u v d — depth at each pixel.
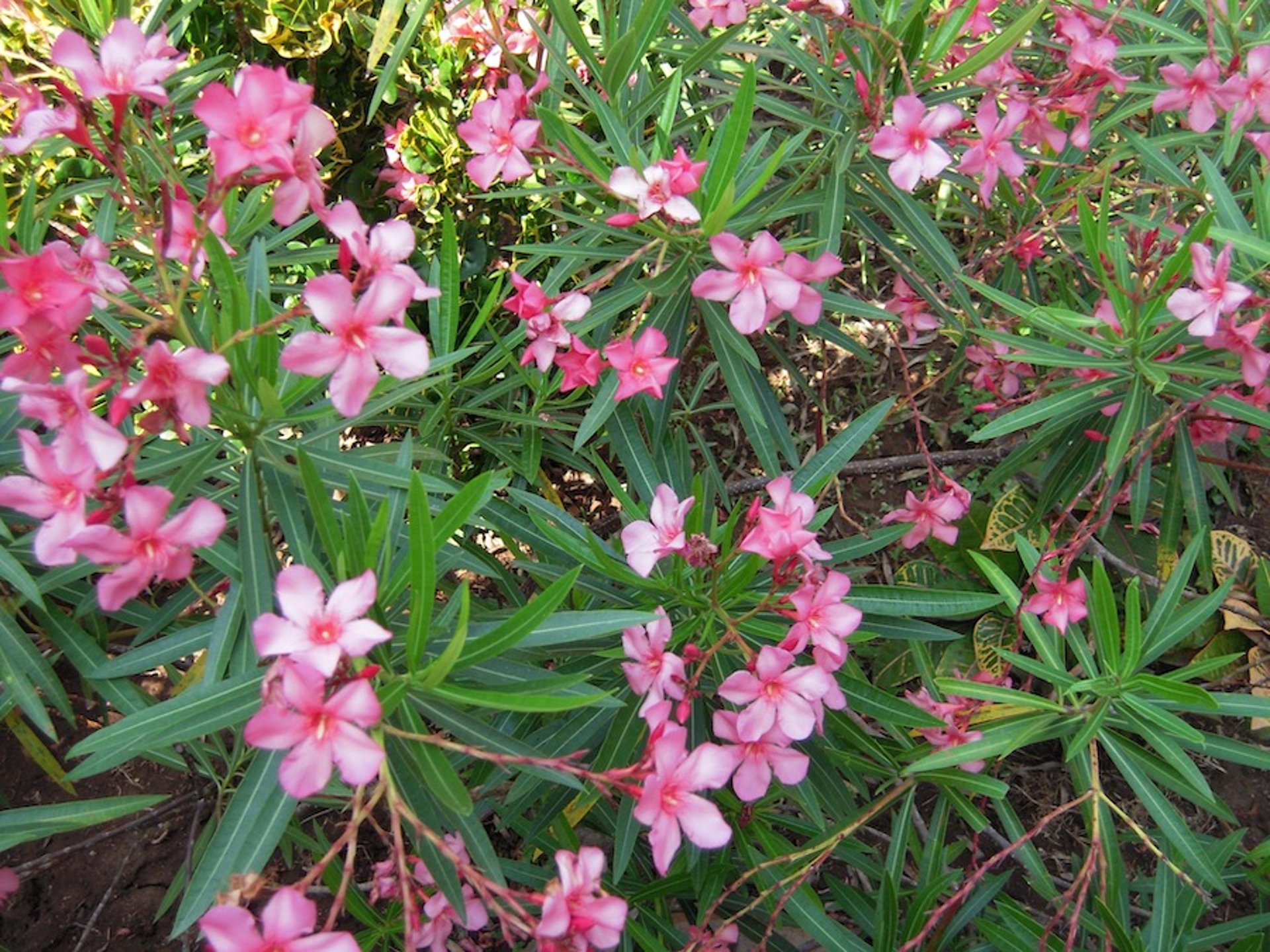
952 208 0.79
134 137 0.50
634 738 0.47
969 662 0.72
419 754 0.35
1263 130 0.64
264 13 0.74
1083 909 0.62
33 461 0.32
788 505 0.43
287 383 0.42
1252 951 0.48
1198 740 0.46
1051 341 0.62
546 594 0.36
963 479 0.82
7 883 0.54
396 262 0.36
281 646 0.30
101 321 0.43
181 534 0.32
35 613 0.47
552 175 0.70
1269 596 0.70
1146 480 0.58
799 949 0.64
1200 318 0.47
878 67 0.53
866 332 0.90
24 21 0.64
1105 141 0.76
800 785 0.50
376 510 0.46
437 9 0.74
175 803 0.60
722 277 0.47
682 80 0.57
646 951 0.51
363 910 0.51
